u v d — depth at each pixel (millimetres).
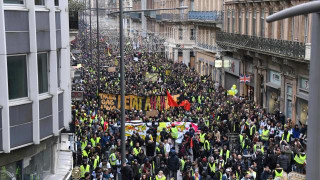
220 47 85375
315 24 9562
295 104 57406
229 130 48156
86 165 33812
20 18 21547
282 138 42594
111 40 158250
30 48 22047
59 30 25328
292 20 59062
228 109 55656
